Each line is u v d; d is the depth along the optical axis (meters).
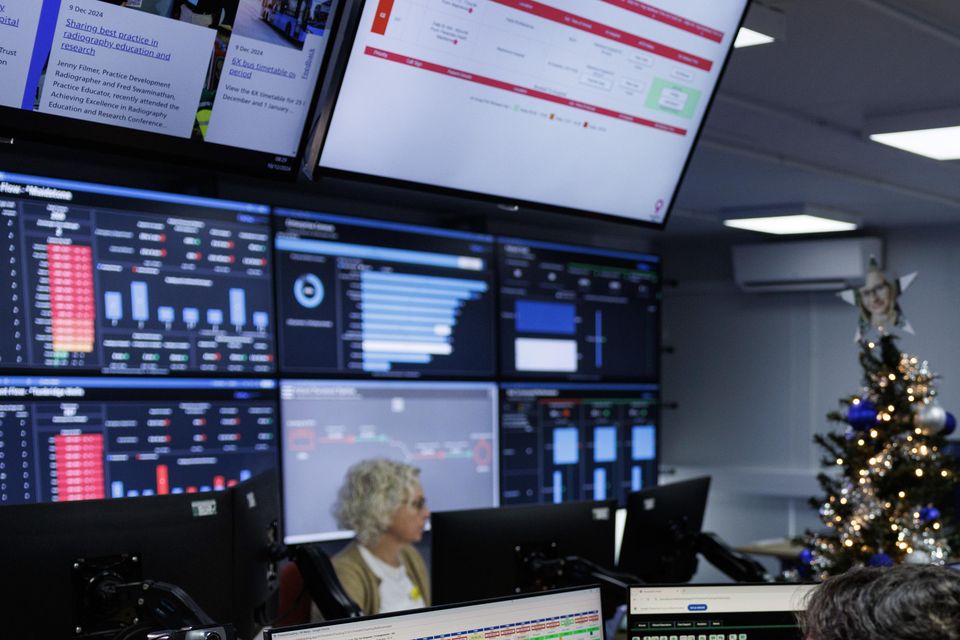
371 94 1.95
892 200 5.44
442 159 2.12
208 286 4.04
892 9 2.70
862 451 3.52
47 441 3.62
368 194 4.75
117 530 1.90
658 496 2.86
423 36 1.92
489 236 5.14
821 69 3.24
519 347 5.28
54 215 3.64
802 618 1.25
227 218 4.10
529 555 2.44
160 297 3.90
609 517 2.60
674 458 7.08
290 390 4.30
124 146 1.79
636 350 5.91
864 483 3.49
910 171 4.74
